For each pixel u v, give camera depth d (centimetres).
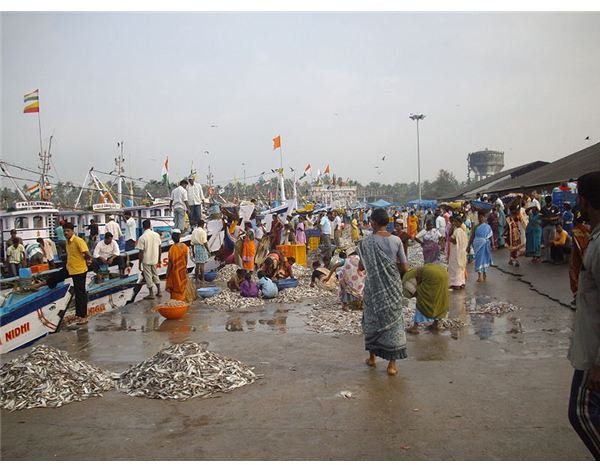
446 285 818
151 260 1298
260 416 495
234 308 1075
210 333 854
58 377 566
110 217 2238
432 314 808
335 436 448
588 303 331
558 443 428
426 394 544
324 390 562
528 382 577
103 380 596
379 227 620
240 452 422
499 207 2219
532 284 1280
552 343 747
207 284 1534
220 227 1820
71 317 1092
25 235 1970
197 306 1115
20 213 1961
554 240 1588
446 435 445
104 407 527
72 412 514
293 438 445
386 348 603
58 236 2095
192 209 1866
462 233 1245
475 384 572
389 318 602
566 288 1185
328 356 697
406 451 418
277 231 1939
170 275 1133
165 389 556
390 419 481
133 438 453
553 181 2598
